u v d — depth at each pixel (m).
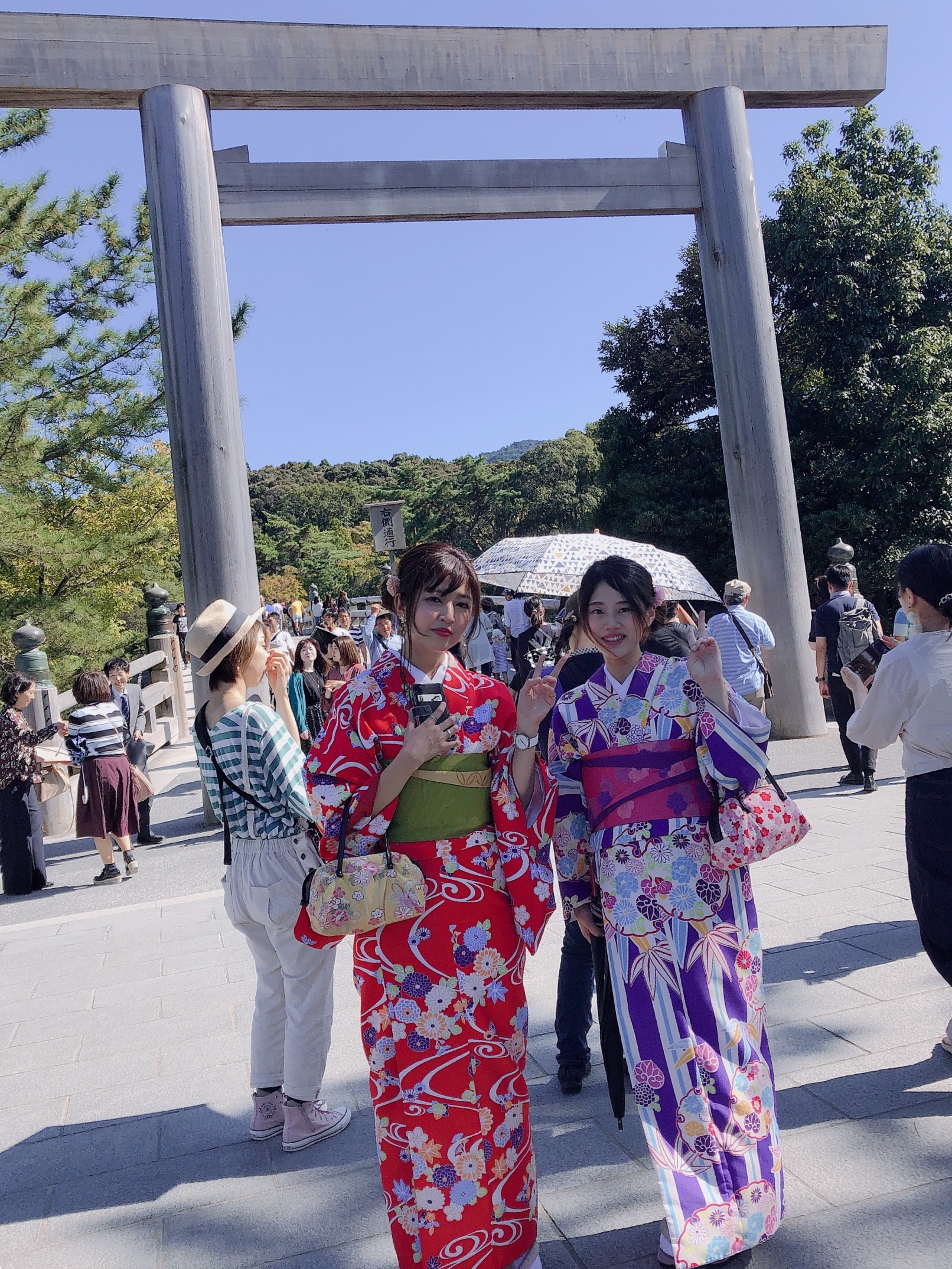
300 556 79.56
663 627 3.15
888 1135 2.64
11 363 12.95
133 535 15.21
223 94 7.45
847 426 21.14
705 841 2.31
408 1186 2.15
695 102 8.78
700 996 2.22
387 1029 2.17
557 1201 2.53
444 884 2.17
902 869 4.98
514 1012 2.20
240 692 2.98
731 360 9.01
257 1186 2.74
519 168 8.23
